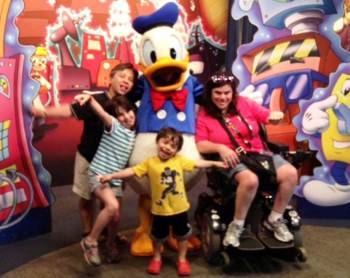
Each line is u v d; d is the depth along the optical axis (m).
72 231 2.96
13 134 2.64
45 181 2.85
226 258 2.34
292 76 2.94
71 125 3.84
